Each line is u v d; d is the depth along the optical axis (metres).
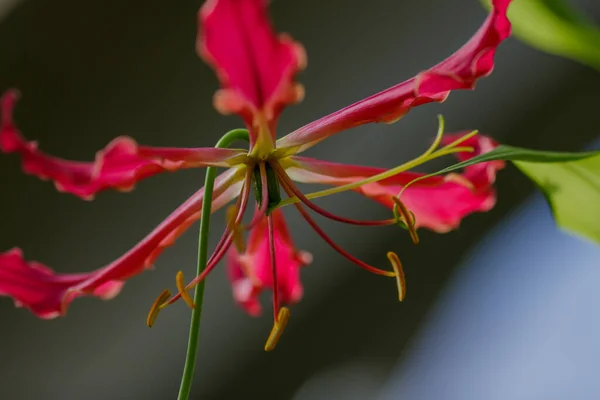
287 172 0.47
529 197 0.71
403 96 0.44
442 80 0.44
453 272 0.74
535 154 0.44
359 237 0.72
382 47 0.69
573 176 0.46
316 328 0.75
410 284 0.73
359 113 0.45
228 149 0.46
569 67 0.66
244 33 0.41
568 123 0.68
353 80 0.70
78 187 0.45
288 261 0.50
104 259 0.75
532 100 0.68
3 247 0.73
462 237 0.72
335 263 0.73
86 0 0.63
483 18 0.67
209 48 0.41
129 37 0.66
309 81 0.70
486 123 0.69
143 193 0.73
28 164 0.44
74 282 0.47
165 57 0.68
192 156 0.45
